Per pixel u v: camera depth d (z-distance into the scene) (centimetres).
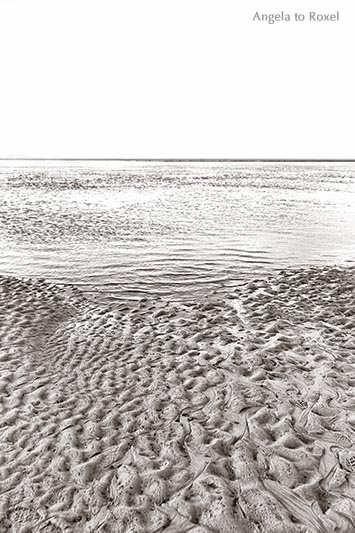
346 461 413
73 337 740
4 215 2123
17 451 444
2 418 502
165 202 2670
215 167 9831
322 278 1069
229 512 354
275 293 972
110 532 344
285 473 398
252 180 4800
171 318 838
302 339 718
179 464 417
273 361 637
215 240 1574
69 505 372
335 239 1575
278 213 2217
